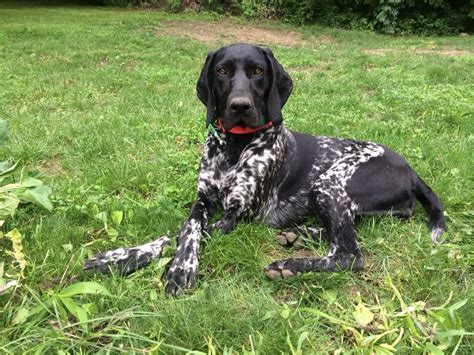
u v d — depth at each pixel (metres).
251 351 0.60
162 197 1.00
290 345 0.59
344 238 0.84
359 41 3.70
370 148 0.98
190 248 0.79
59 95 1.94
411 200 0.96
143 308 0.68
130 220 0.93
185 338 0.63
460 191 1.08
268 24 4.45
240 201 0.89
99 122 1.54
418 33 4.28
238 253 0.81
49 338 0.60
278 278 0.76
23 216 0.92
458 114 1.61
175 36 3.58
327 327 0.66
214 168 0.93
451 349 0.62
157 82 2.19
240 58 0.89
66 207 0.96
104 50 2.93
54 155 1.32
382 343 0.62
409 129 1.49
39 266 0.75
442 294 0.73
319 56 2.94
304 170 0.97
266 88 0.91
